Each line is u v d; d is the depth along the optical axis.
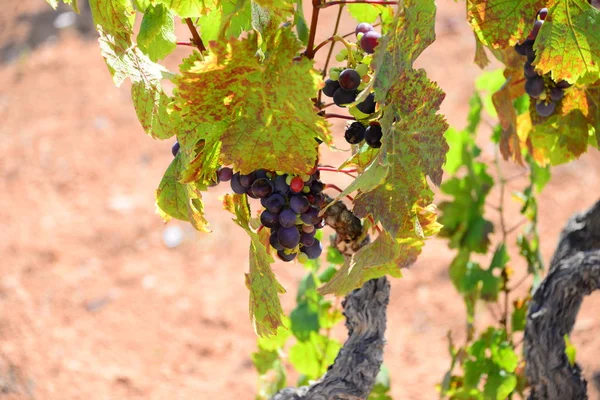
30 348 3.25
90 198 4.14
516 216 3.69
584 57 1.44
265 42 1.36
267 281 1.41
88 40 5.38
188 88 1.34
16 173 4.33
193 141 1.38
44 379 3.10
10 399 2.99
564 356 1.81
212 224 3.96
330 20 4.77
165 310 3.51
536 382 1.83
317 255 1.45
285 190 1.40
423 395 2.97
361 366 1.65
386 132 1.36
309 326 1.94
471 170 2.14
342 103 1.40
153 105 1.43
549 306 1.80
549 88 1.54
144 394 3.09
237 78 1.34
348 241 1.57
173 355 3.29
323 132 1.35
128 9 1.42
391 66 1.35
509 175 3.85
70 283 3.62
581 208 3.76
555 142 1.66
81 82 5.00
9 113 4.81
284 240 1.41
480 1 1.45
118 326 3.42
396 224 1.38
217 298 3.57
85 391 3.07
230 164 1.37
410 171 1.38
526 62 1.54
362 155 1.44
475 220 2.15
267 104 1.35
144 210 4.06
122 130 4.59
